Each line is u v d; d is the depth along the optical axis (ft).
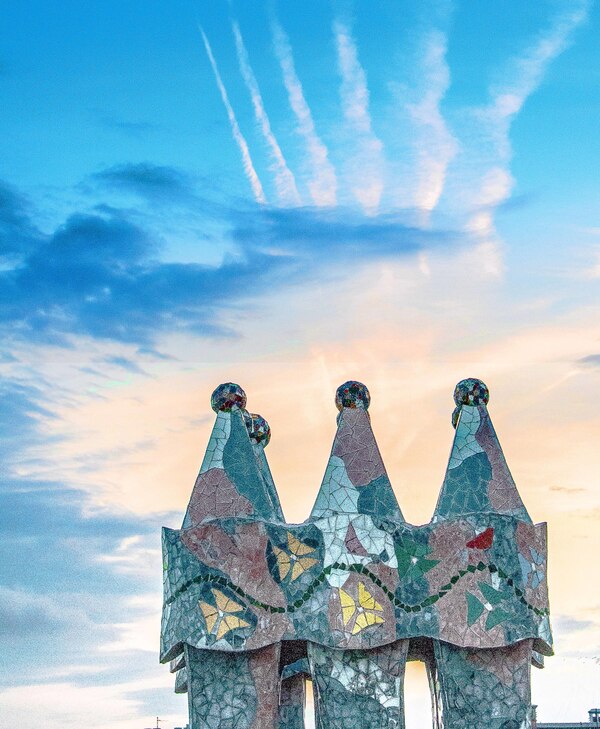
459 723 77.82
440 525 79.20
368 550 77.92
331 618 76.59
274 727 76.79
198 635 76.64
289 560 77.66
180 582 78.18
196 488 80.74
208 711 76.74
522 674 78.54
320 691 77.20
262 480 81.15
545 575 80.74
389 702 76.84
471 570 78.54
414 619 77.41
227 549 77.92
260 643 76.28
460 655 78.64
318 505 80.38
